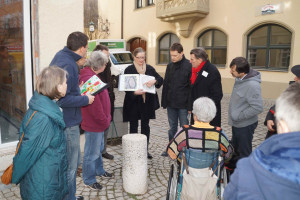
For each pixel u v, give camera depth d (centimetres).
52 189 196
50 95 198
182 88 413
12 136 379
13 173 189
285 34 1106
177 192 229
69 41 259
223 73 1319
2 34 388
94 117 305
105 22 2147
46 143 188
